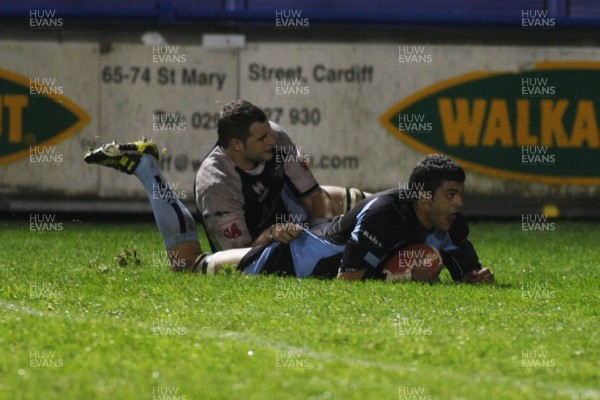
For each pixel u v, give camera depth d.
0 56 40.50
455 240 24.42
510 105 41.59
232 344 17.59
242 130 25.36
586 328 19.42
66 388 14.91
